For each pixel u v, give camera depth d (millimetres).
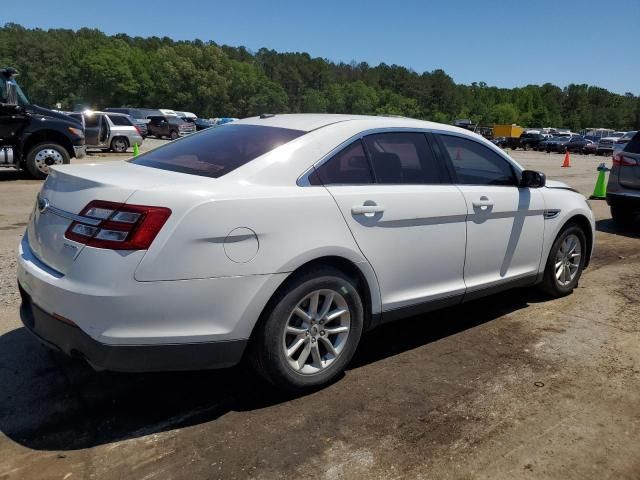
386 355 3842
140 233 2621
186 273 2695
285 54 161250
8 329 4039
